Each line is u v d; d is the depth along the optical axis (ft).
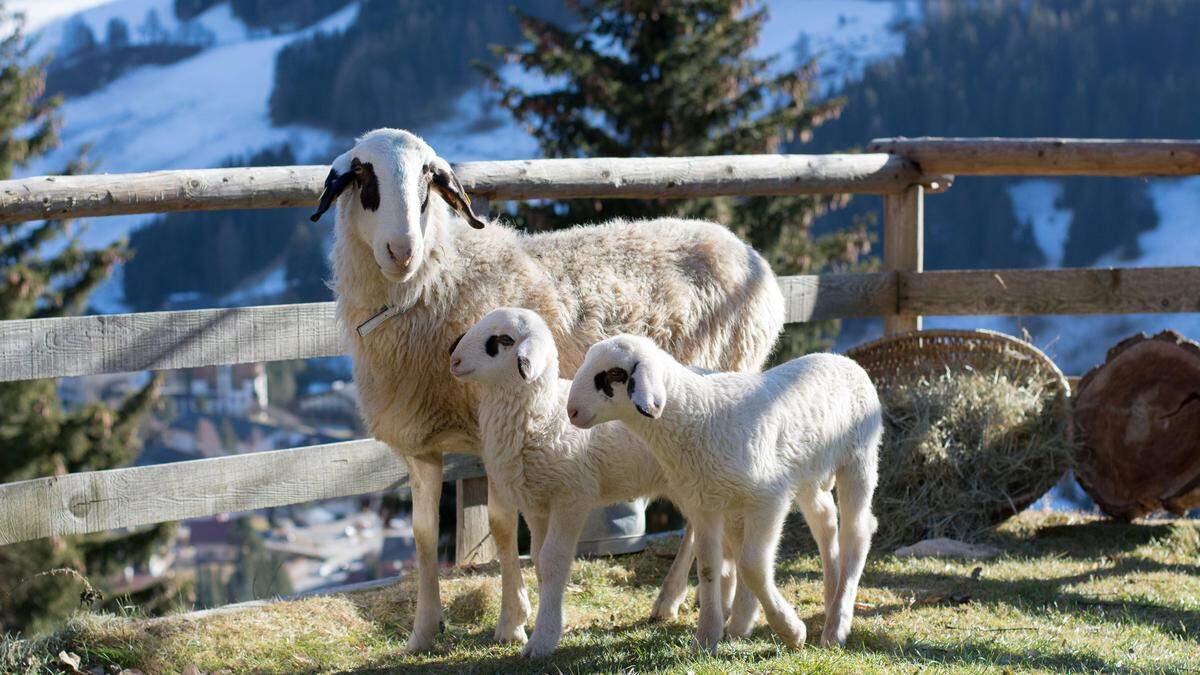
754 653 13.42
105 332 16.58
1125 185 299.38
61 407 52.47
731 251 16.83
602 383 12.58
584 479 13.80
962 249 265.34
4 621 40.11
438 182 14.30
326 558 178.09
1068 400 21.98
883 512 21.29
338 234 14.66
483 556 20.31
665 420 12.76
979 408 21.50
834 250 53.06
